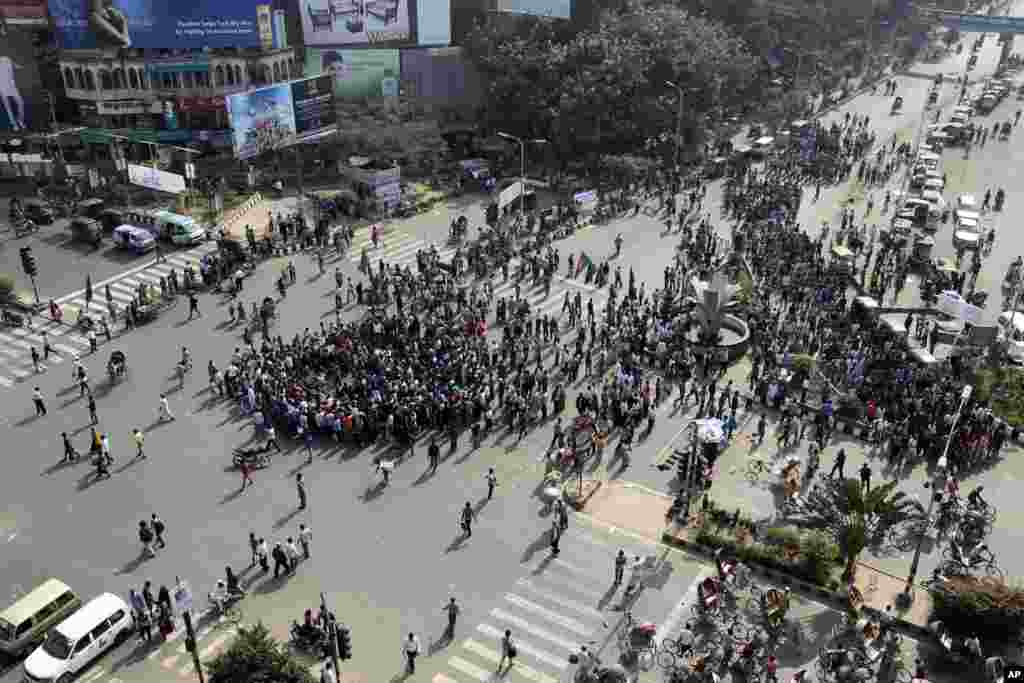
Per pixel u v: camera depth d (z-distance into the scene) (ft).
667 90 327.06
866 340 198.08
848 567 135.13
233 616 128.26
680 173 316.40
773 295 225.97
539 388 179.32
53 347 198.59
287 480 157.48
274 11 306.96
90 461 161.89
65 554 139.95
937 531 146.51
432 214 278.05
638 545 143.13
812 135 336.49
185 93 299.58
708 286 196.44
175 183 260.21
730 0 393.09
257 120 270.05
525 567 138.21
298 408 167.02
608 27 334.24
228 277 226.58
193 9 289.33
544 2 331.36
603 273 230.48
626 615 127.65
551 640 124.77
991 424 169.68
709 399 177.37
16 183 281.33
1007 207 303.68
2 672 121.08
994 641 123.54
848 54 480.64
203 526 146.00
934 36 555.69
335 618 127.75
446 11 335.47
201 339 202.28
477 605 130.72
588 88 310.24
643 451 167.12
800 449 168.25
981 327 200.54
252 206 274.77
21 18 289.12
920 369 185.47
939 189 304.50
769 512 150.00
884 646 122.72
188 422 173.27
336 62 325.62
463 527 143.74
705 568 138.31
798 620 128.88
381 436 169.58
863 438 172.24
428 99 338.13
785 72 423.64
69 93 295.69
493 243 245.86
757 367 187.21
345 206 272.72
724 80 345.72
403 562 138.72
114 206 269.85
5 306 212.84
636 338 195.00
